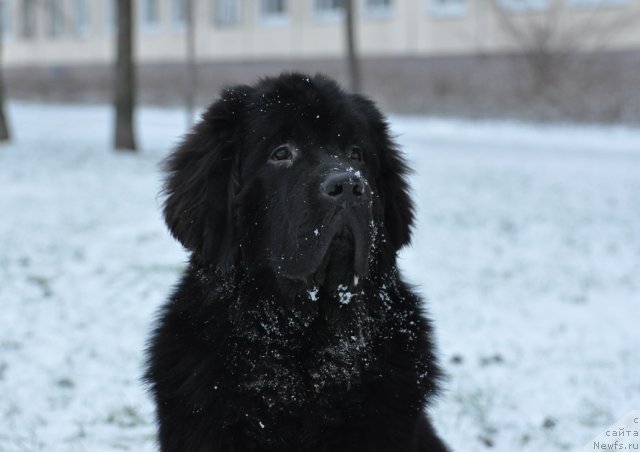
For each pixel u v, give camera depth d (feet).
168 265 28.99
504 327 23.72
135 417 16.63
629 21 91.50
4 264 28.40
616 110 84.02
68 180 47.70
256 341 10.73
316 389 10.62
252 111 11.12
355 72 68.44
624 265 31.63
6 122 67.92
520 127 83.71
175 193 11.44
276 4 124.36
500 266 31.12
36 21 159.12
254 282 10.83
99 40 146.41
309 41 119.65
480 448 15.96
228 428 10.32
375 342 10.94
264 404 10.42
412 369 10.98
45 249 30.89
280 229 10.53
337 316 10.87
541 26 96.27
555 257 32.81
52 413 16.89
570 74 94.63
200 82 128.98
